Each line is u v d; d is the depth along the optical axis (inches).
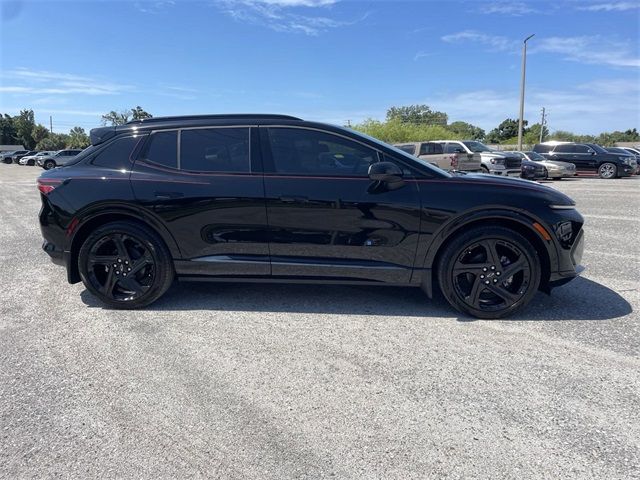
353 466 81.2
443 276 142.7
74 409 99.0
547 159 901.2
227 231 147.1
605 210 385.4
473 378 109.7
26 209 442.6
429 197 139.6
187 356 122.6
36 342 131.6
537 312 149.7
